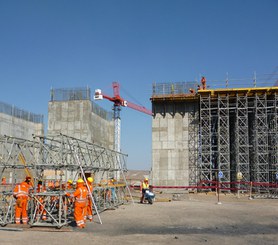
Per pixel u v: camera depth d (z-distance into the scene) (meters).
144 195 25.30
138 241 11.72
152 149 41.69
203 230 14.02
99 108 51.81
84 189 14.60
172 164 40.94
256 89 38.25
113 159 24.05
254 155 39.28
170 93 41.94
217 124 41.69
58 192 14.61
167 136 41.66
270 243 11.60
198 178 39.94
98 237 12.38
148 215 18.44
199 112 41.53
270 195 34.56
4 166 15.46
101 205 21.45
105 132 54.19
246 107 38.75
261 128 38.72
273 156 38.28
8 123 43.16
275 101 38.28
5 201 16.95
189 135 41.25
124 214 18.83
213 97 40.19
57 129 47.09
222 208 22.17
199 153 40.44
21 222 15.19
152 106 42.56
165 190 40.22
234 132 42.56
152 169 41.22
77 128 46.62
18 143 16.33
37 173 15.70
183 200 28.98
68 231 13.48
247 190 35.75
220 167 39.28
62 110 47.41
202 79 41.59
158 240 11.91
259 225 15.38
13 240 11.80
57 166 14.86
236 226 15.05
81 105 46.97
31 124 48.97
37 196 14.98
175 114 41.97
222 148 39.97
